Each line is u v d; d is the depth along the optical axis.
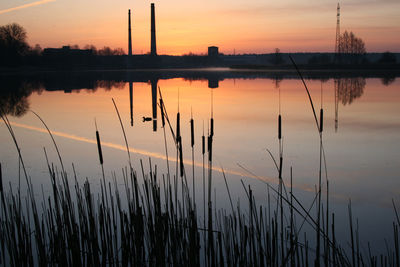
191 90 22.02
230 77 38.41
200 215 4.32
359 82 27.34
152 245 3.05
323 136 9.02
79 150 7.81
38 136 9.34
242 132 9.54
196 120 11.43
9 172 6.23
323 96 17.95
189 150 7.74
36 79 36.12
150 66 84.75
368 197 5.04
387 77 33.88
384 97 17.33
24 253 2.93
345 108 13.91
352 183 5.61
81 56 74.75
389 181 5.68
